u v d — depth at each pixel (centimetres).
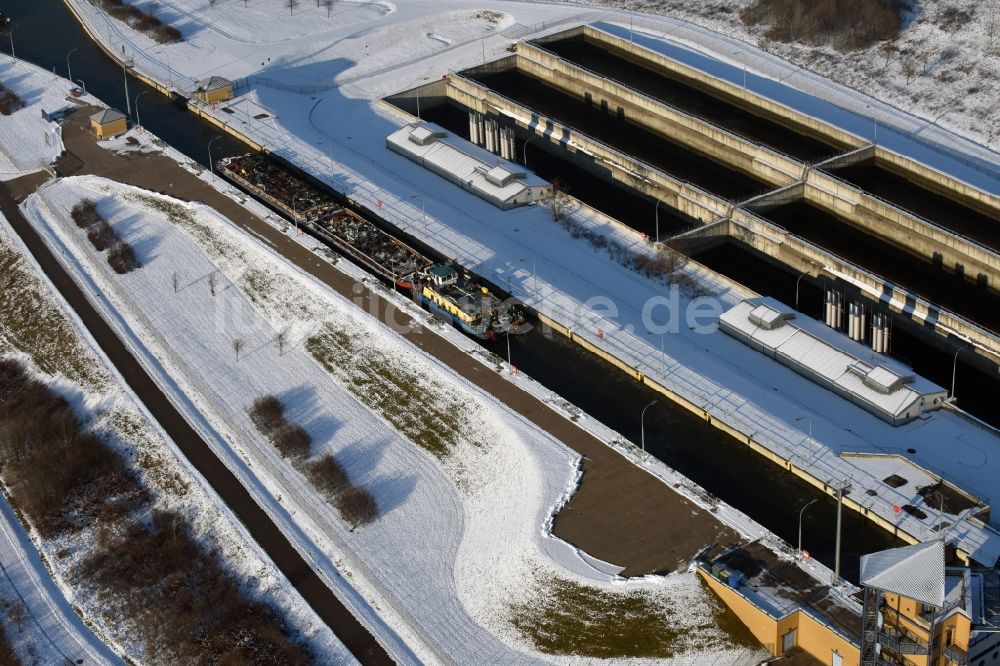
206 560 16638
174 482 18038
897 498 16688
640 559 15725
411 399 19250
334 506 17300
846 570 15688
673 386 19188
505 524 16650
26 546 17275
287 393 19712
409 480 17738
